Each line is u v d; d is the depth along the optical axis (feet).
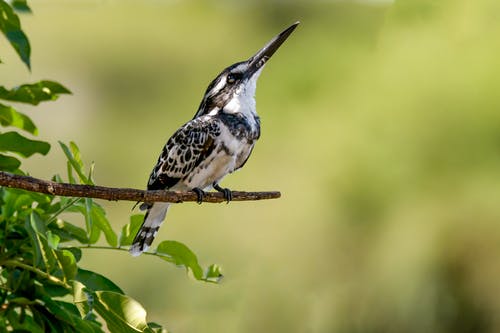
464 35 58.95
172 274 50.55
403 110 58.65
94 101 68.85
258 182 60.03
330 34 67.87
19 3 14.23
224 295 51.26
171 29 72.95
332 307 55.11
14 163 14.24
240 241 57.16
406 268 56.49
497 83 56.90
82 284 12.44
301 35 69.51
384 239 57.62
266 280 54.70
